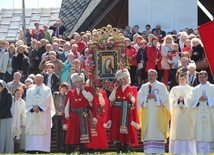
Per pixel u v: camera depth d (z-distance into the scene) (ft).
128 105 66.03
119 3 133.59
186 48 91.35
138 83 92.07
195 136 69.10
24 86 82.58
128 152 66.23
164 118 66.49
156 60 90.74
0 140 73.36
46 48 94.84
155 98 66.28
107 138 77.71
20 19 227.40
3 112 73.05
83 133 65.16
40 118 72.90
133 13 119.34
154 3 118.42
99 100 71.97
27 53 97.76
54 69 88.63
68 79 84.23
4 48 97.96
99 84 72.08
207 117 68.74
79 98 65.46
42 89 73.36
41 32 117.19
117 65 72.18
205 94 68.85
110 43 72.13
